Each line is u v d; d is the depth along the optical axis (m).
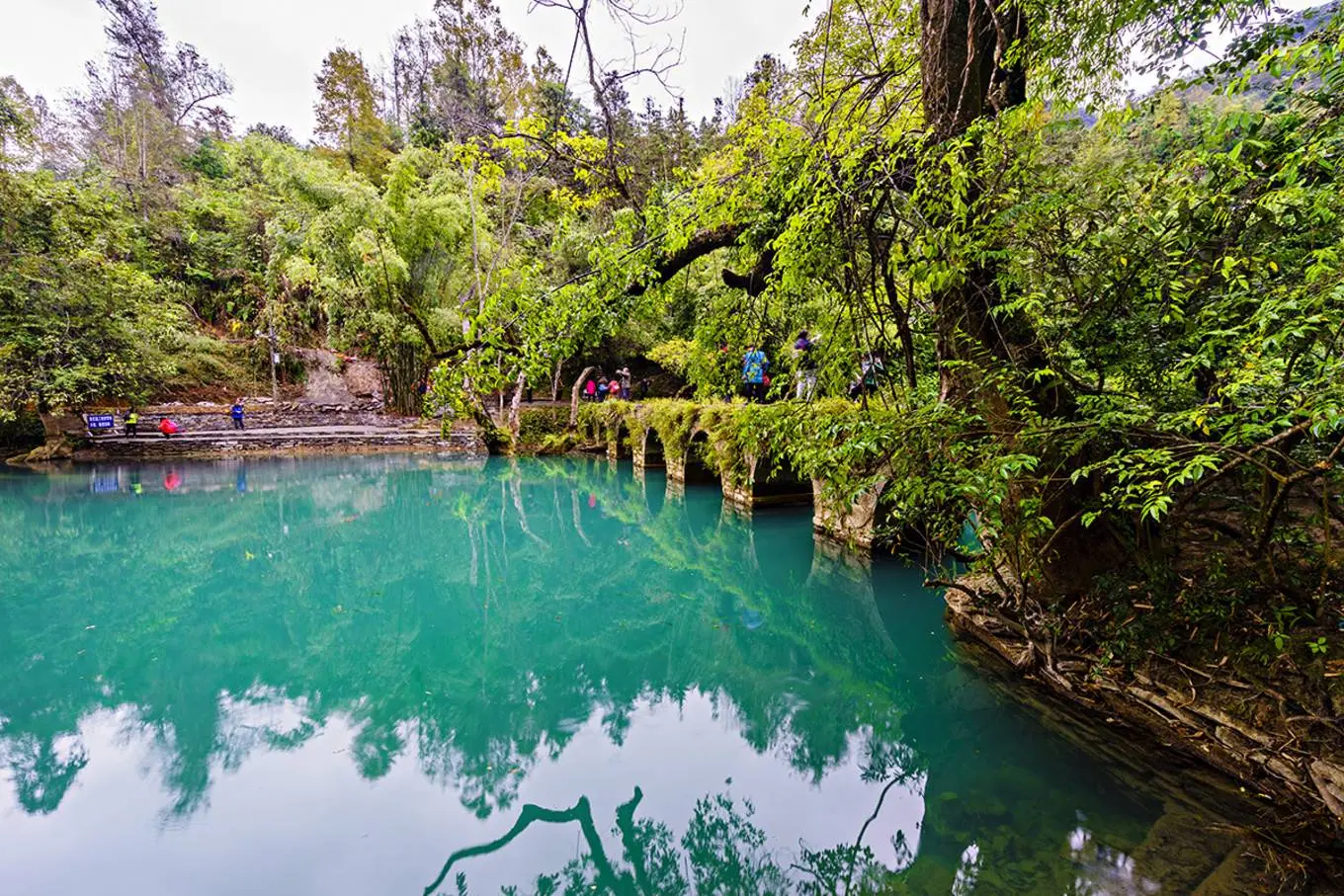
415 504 11.42
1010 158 2.81
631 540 9.09
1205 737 2.72
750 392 8.05
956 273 2.86
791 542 7.78
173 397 18.05
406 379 20.39
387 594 6.91
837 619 5.67
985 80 3.17
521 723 4.03
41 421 14.88
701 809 3.11
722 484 10.09
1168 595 3.08
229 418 17.84
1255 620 2.80
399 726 3.98
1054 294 3.04
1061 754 3.17
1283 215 2.30
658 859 2.76
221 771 3.40
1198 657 2.94
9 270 12.92
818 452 3.46
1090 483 3.30
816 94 3.86
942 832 2.70
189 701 4.30
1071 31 2.63
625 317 4.87
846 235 3.46
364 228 16.64
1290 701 2.56
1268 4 2.15
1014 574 3.62
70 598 6.45
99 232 14.41
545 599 6.73
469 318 4.73
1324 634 2.65
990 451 2.82
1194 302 2.75
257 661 5.04
